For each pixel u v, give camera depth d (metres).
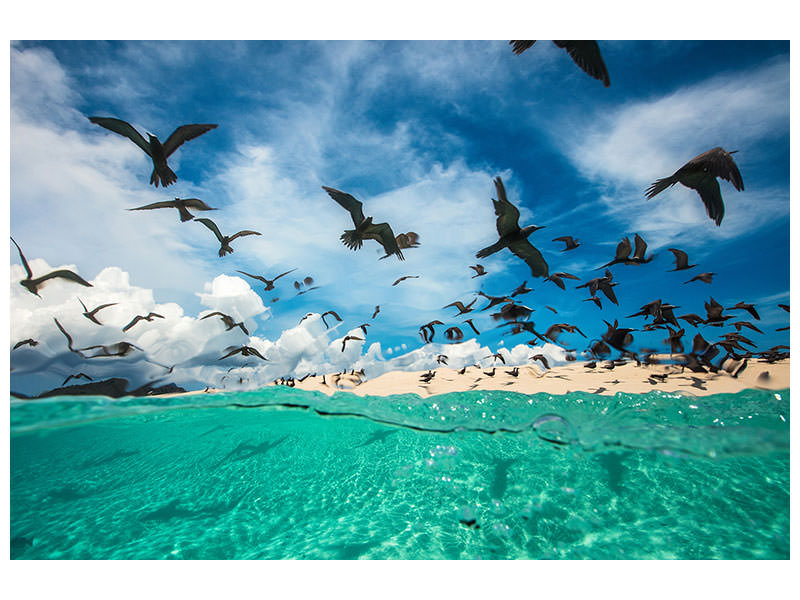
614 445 9.23
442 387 14.52
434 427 10.70
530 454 9.48
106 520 7.61
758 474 8.02
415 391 13.81
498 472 8.76
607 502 7.46
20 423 9.23
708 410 10.20
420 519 7.25
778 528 6.39
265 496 8.52
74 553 6.43
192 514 7.85
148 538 6.91
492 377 16.89
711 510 7.04
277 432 12.59
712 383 12.62
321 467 9.84
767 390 11.19
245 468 10.02
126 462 10.48
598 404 11.26
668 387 12.51
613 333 8.69
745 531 6.37
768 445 8.78
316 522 7.36
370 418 11.28
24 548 6.60
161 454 11.07
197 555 6.30
